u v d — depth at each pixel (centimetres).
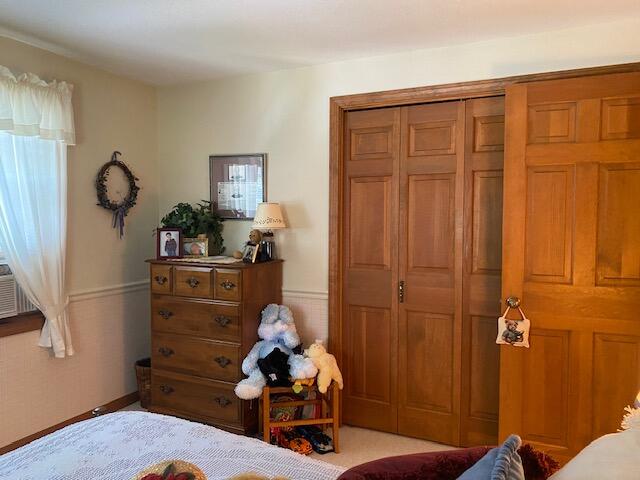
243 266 291
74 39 269
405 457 120
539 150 246
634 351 235
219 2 222
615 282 236
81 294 313
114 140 336
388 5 223
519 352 254
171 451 158
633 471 88
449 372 292
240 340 295
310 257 321
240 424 297
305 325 324
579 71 249
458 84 276
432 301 294
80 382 313
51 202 284
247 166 340
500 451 99
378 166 305
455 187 286
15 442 274
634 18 238
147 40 271
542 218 247
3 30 257
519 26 249
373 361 311
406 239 299
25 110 264
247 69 324
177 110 364
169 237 325
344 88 307
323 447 283
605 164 236
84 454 156
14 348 272
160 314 320
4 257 270
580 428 245
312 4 223
